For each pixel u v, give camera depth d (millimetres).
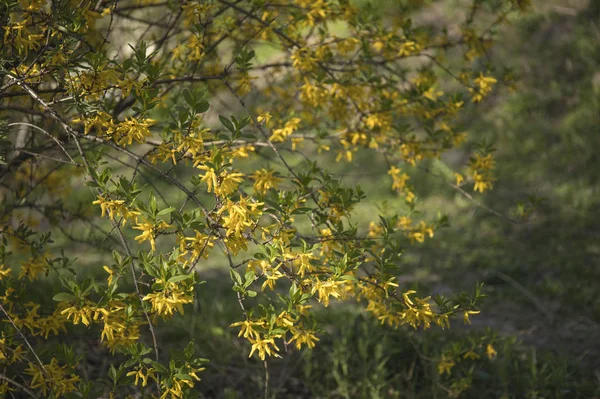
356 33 4035
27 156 3758
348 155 4066
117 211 2549
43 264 3438
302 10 3949
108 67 2955
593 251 8094
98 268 7152
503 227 8906
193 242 2592
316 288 2627
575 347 6062
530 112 11188
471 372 4703
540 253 8203
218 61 4410
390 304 3416
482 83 4211
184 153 2795
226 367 5297
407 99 4098
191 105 2727
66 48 2895
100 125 2916
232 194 2594
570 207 9133
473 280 7676
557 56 11742
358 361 5016
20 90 3654
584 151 10242
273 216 2762
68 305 3039
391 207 4246
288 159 10414
